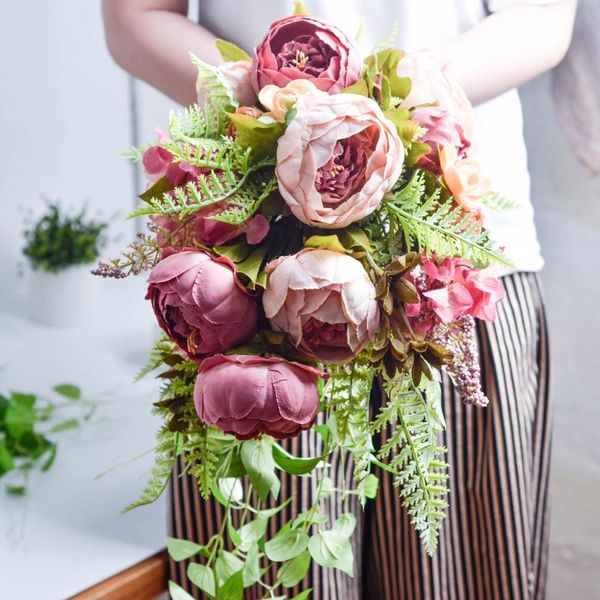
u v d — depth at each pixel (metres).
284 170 0.51
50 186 1.92
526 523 1.03
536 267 1.03
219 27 0.97
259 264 0.53
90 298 1.87
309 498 0.92
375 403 0.95
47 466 1.29
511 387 1.00
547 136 1.31
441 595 1.03
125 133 1.92
